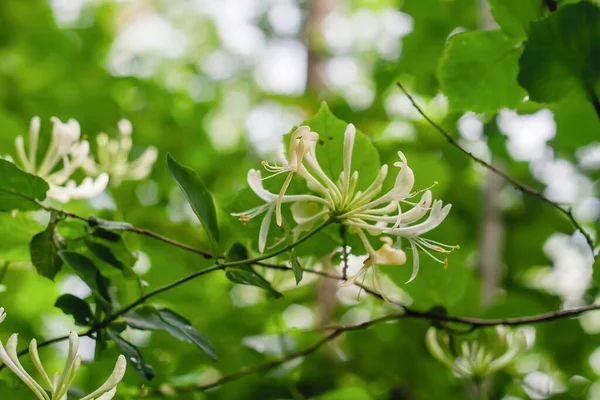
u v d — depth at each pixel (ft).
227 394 3.01
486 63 2.66
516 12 2.59
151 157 2.89
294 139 2.21
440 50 4.22
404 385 3.32
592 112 2.81
